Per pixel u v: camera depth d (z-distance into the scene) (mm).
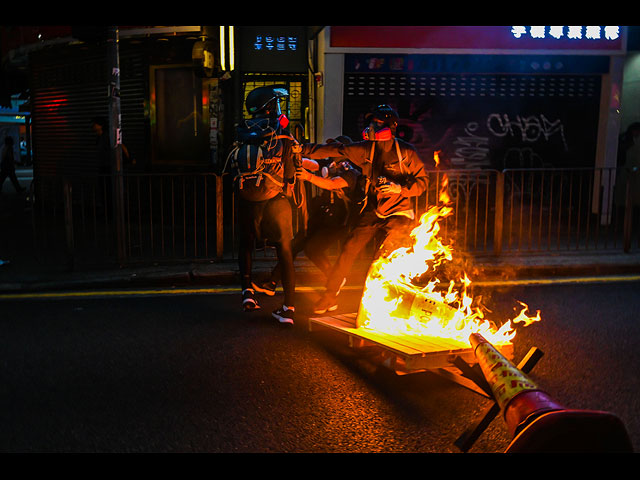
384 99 10617
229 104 10984
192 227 10836
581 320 5500
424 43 10414
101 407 3723
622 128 12523
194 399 3834
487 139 10922
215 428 3441
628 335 5070
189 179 11414
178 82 11453
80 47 12172
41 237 9828
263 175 5223
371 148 5148
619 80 10883
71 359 4555
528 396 2535
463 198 10703
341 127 10516
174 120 11578
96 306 6062
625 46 10742
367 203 5277
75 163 12805
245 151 5262
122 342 4949
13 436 3359
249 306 5281
